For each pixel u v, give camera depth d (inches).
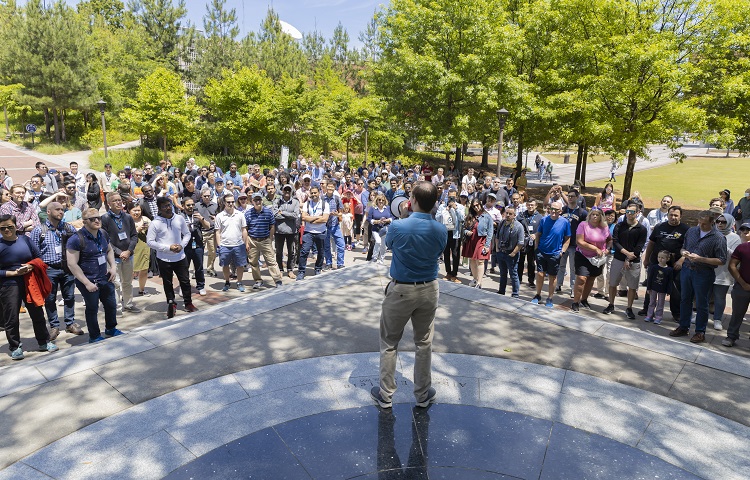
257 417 156.5
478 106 1031.6
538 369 193.0
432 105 1093.1
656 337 224.1
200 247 336.5
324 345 210.7
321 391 173.0
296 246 430.6
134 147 1453.0
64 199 353.7
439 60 1063.6
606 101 804.6
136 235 302.2
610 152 829.2
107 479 127.3
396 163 1042.1
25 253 229.6
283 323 235.0
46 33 1428.4
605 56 807.7
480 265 358.3
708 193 1084.5
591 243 297.3
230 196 339.9
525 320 244.8
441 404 166.2
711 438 149.9
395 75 1088.2
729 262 255.4
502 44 989.2
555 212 299.9
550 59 981.2
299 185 567.8
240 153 1459.2
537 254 313.4
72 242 232.2
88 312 240.4
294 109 1320.1
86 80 1504.7
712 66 767.7
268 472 130.6
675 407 167.0
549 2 961.5
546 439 147.7
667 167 1711.4
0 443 141.2
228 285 357.1
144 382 177.0
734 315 248.8
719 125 772.6
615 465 136.4
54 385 173.9
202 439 144.7
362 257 483.8
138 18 1784.0
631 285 301.0
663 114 755.4
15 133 1752.0
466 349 210.5
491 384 180.7
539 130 1029.2
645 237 297.4
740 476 133.1
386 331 156.5
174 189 524.1
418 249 144.9
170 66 1721.2
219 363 192.7
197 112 1306.6
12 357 228.4
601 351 210.4
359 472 131.2
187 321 234.2
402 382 180.5
